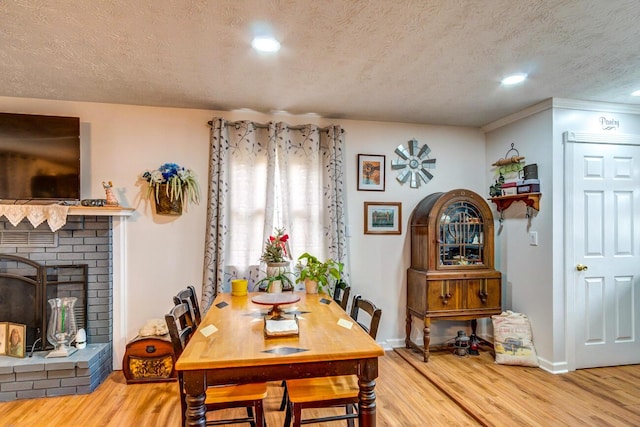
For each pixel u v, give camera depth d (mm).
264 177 3244
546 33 1877
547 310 2971
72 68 2295
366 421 1562
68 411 2303
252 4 1610
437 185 3670
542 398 2486
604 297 3027
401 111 3232
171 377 2727
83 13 1670
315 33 1876
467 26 1809
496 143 3598
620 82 2564
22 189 2713
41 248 2762
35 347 2717
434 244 3195
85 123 2973
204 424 1454
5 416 2244
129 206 3031
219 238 3035
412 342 3494
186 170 3059
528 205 3125
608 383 2721
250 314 2188
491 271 3258
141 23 1762
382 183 3527
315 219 3291
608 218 3045
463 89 2701
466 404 2406
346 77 2465
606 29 1830
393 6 1633
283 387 2512
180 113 3137
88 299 2846
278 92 2752
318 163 3336
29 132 2729
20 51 2053
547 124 2979
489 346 3547
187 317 2123
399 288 3547
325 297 2693
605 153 3043
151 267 3053
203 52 2084
